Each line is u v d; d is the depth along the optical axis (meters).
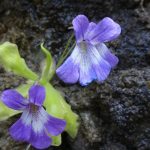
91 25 0.20
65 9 0.25
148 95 0.22
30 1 0.26
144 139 0.22
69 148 0.23
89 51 0.21
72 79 0.20
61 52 0.25
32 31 0.25
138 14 0.25
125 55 0.24
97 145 0.23
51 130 0.20
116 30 0.21
